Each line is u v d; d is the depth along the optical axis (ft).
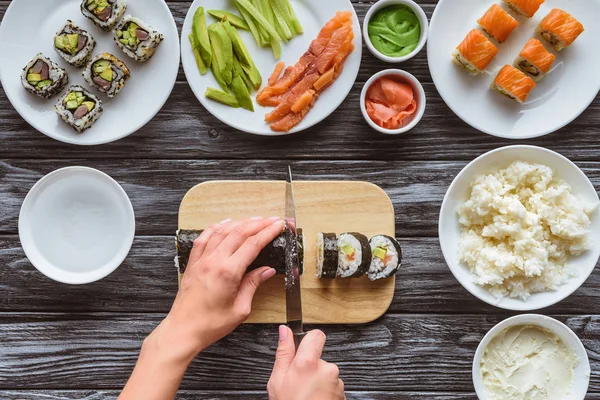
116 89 5.45
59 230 5.52
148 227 5.60
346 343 5.54
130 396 4.55
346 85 5.47
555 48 5.57
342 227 5.46
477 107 5.54
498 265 5.18
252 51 5.57
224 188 5.45
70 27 5.47
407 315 5.57
